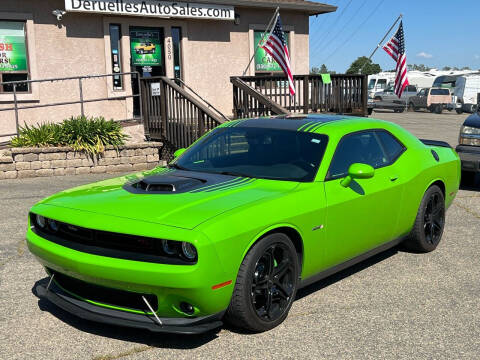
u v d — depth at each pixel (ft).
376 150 17.48
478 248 20.61
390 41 53.47
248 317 12.62
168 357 12.00
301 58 54.44
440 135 65.77
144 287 11.77
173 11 44.86
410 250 20.10
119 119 45.52
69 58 42.60
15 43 40.55
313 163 15.28
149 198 13.38
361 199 15.76
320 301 15.30
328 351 12.35
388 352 12.35
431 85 138.00
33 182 32.22
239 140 16.97
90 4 41.11
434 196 19.94
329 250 14.98
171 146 39.14
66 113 43.01
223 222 11.98
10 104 40.37
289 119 17.94
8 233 21.56
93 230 12.30
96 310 12.67
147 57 46.75
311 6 52.03
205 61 49.21
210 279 11.58
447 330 13.55
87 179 33.47
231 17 48.14
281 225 13.11
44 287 14.23
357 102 46.29
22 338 12.89
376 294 15.88
